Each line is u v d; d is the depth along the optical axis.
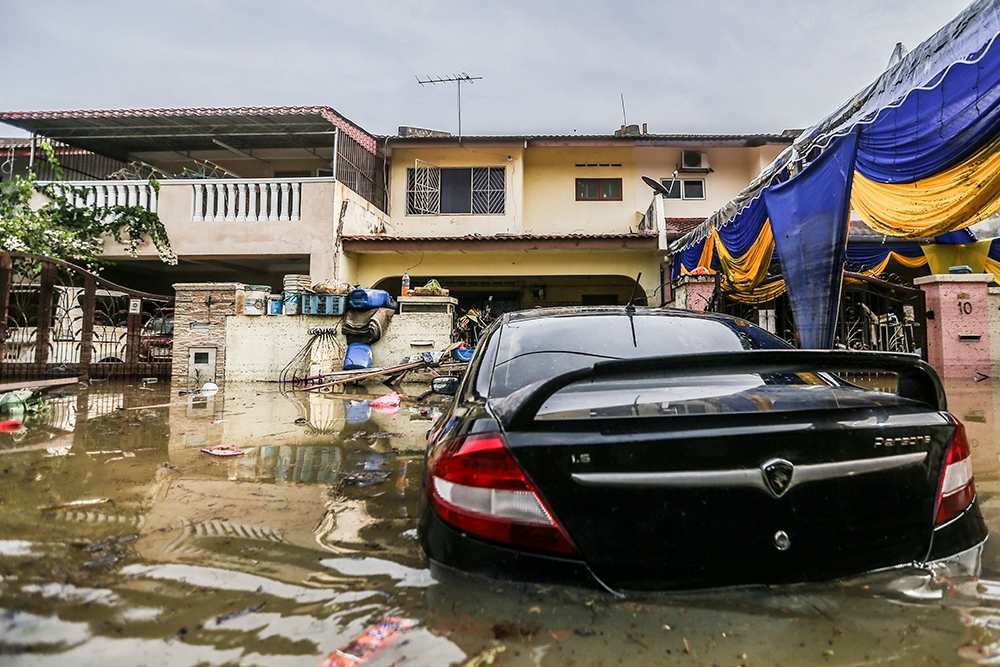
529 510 1.44
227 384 8.92
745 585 1.44
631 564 1.40
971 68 3.78
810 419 1.51
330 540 2.02
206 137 13.18
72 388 7.91
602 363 1.38
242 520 2.28
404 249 11.88
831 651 1.22
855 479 1.48
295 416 5.48
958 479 1.63
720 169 15.55
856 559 1.48
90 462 3.38
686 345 2.34
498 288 15.98
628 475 1.42
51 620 1.41
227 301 9.38
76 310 9.70
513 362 2.19
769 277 9.15
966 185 4.23
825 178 5.24
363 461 3.48
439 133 16.98
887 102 4.51
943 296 8.78
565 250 12.11
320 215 11.47
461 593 1.47
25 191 11.13
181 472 3.15
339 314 9.27
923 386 1.65
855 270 11.41
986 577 1.50
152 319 10.10
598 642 1.26
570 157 15.71
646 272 12.52
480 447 1.51
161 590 1.59
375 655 1.24
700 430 1.45
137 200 11.63
